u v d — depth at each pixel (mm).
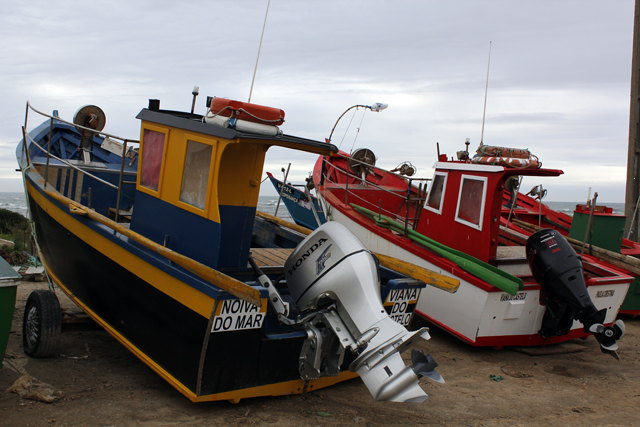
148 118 4160
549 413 3719
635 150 9227
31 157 6488
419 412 3611
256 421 3229
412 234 5988
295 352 3412
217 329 3031
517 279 4945
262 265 4234
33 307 4219
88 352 4426
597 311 4590
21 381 3518
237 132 3260
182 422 3146
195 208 3562
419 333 2898
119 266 3947
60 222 4852
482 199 5492
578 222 7152
